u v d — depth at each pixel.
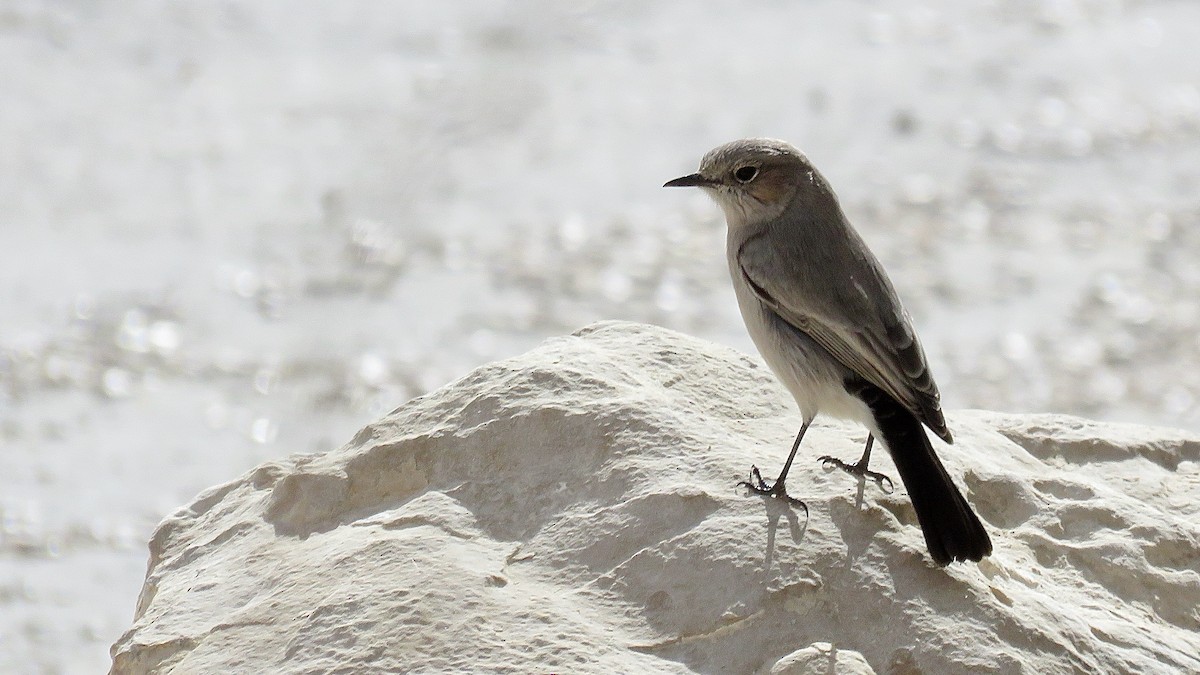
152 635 6.88
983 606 6.46
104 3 29.34
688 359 8.27
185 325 18.53
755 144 7.72
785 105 26.42
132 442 16.34
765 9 32.16
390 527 7.07
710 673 6.22
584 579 6.68
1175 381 18.05
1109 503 7.58
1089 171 24.17
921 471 6.70
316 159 22.44
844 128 25.59
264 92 25.45
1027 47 30.28
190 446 16.22
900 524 6.86
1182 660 6.61
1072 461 8.30
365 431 7.72
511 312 19.22
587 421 7.37
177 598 7.18
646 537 6.77
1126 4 33.12
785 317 7.36
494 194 22.31
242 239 20.45
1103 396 17.55
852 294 7.22
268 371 17.84
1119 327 19.33
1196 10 32.72
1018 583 6.92
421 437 7.46
